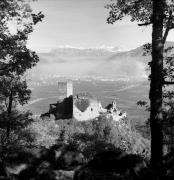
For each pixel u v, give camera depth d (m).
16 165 11.51
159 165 14.49
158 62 15.65
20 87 25.88
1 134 29.50
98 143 27.72
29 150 12.54
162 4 15.31
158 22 15.53
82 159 13.16
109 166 11.19
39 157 12.29
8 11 21.69
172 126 18.19
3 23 21.91
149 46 17.91
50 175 11.20
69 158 12.87
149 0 17.53
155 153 15.65
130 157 11.44
